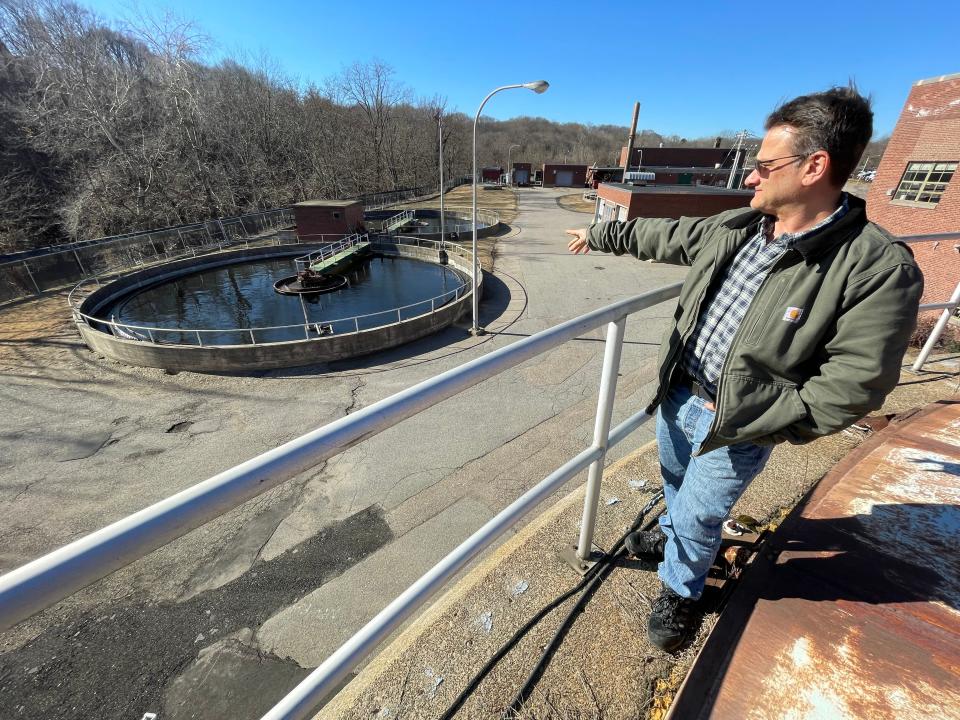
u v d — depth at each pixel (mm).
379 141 56844
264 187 41344
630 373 9148
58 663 3926
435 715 1338
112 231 27969
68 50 28266
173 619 4281
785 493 2070
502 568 1816
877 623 1064
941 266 11422
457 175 73312
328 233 27234
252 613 4328
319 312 16906
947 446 1815
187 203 31516
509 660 1465
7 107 26672
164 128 30219
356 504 5648
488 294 16094
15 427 8070
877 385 907
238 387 9602
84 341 11898
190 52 31656
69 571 459
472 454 6586
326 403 8898
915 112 12125
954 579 1183
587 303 14992
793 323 1002
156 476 6777
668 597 1453
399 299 17984
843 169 980
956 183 11125
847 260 938
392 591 4520
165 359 10281
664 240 1571
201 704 3633
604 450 1521
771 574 1239
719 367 1209
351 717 1359
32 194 26625
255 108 43281
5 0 27766
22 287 16828
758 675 975
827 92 974
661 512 2125
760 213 1213
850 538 1339
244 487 592
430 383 845
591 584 1704
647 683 1367
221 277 21156
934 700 885
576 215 35750
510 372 9195
